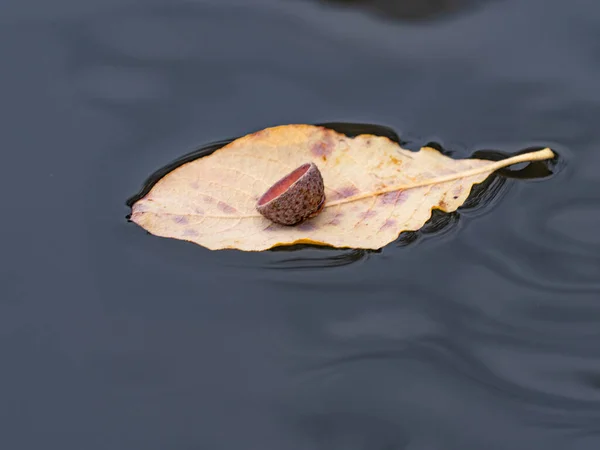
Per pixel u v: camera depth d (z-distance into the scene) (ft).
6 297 2.19
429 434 2.14
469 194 2.26
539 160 2.28
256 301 2.19
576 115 2.31
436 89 2.34
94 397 2.15
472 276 2.21
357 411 2.15
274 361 2.16
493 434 2.14
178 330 2.17
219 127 2.31
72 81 2.34
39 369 2.16
